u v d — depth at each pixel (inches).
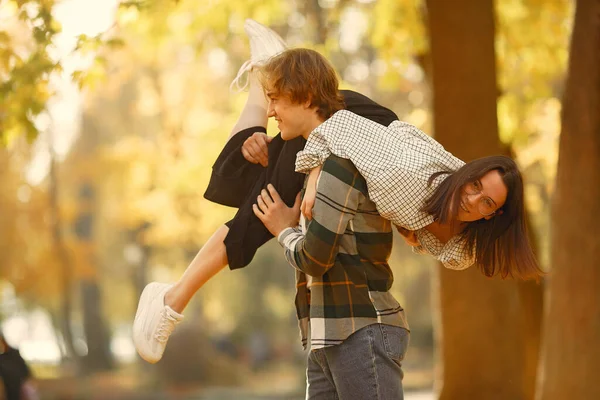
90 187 2004.2
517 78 842.8
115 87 1756.9
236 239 261.4
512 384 543.8
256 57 298.0
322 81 240.1
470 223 239.0
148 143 1636.3
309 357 250.2
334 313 233.8
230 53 1131.9
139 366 1953.7
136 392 1627.7
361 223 235.6
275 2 805.9
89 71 502.0
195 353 1733.5
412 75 939.3
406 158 230.4
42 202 1733.5
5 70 498.6
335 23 855.1
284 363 2352.4
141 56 1478.8
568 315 460.8
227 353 2327.8
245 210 265.1
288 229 244.4
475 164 227.6
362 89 1047.0
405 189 227.0
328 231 226.4
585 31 457.1
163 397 1534.2
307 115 242.1
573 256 460.1
